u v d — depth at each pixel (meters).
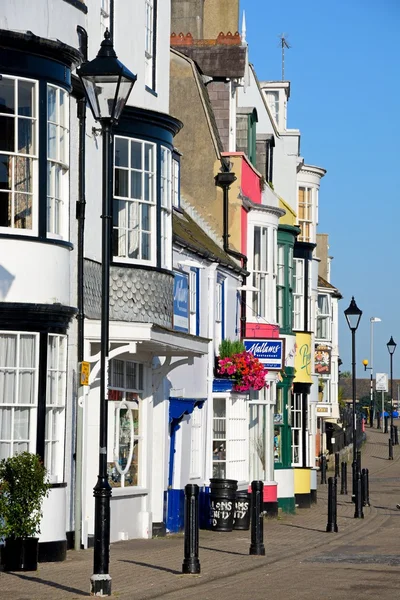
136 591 19.31
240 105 50.16
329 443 80.81
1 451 22.39
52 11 23.52
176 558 24.52
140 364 29.50
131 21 28.31
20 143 22.50
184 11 45.59
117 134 27.48
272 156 48.25
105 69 18.95
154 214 28.16
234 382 36.16
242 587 20.11
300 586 20.20
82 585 19.45
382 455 90.25
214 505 33.97
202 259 34.69
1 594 18.27
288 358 44.78
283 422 44.66
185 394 33.06
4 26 22.41
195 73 40.00
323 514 43.41
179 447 32.44
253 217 41.12
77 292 25.23
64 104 23.45
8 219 22.41
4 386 22.41
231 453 36.59
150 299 27.81
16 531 20.95
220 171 39.44
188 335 28.59
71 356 24.86
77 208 25.42
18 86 22.42
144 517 29.56
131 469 29.03
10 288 22.27
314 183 54.44
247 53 42.25
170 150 29.17
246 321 40.84
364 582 20.77
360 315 48.50
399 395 167.88
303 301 49.19
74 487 25.08
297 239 53.31
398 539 31.12
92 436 26.45
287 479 44.34
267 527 36.00
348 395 176.75
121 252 27.44
